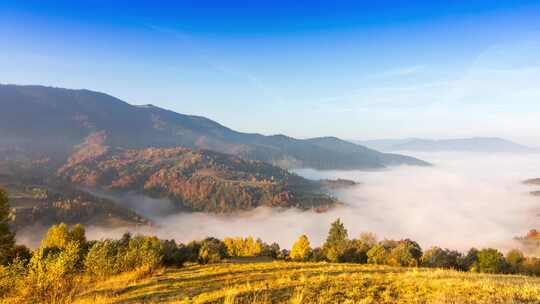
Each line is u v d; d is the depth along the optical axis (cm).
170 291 1547
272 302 991
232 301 1005
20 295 1479
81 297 1586
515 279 1389
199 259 4291
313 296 1026
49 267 1542
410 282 1145
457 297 902
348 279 1273
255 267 2614
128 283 2009
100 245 2558
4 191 3259
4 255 3144
